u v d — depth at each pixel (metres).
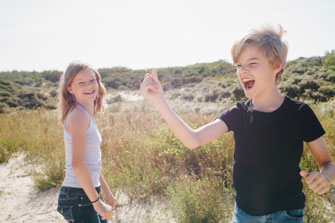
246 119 1.33
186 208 2.70
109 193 2.10
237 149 1.36
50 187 4.21
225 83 17.09
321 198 2.83
